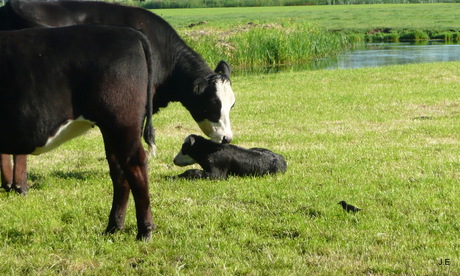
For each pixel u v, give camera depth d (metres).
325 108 15.43
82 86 6.00
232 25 44.88
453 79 20.08
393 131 12.57
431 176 8.97
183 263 5.93
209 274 5.64
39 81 5.88
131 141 6.11
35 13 7.98
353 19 63.97
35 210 7.69
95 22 8.21
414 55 33.09
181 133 13.06
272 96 17.61
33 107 5.88
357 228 6.83
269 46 31.48
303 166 9.87
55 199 8.25
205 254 6.12
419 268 5.68
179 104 16.94
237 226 7.00
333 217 7.22
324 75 22.33
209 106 8.25
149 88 6.29
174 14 83.31
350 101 16.34
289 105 15.96
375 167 9.62
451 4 94.62
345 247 6.26
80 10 8.23
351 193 8.20
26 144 5.98
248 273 5.68
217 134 8.37
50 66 5.91
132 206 7.70
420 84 19.17
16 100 5.85
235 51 30.91
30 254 6.25
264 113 14.92
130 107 6.05
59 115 5.97
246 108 15.65
